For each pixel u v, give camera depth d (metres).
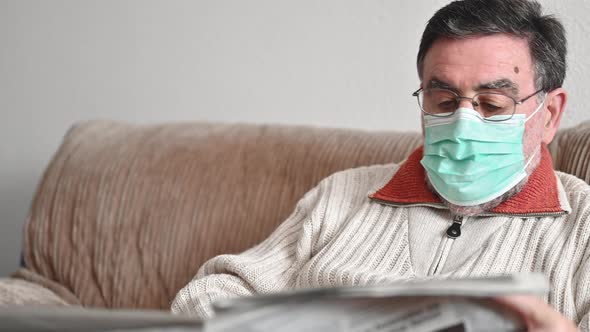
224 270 1.36
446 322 0.71
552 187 1.23
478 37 1.20
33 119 2.49
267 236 1.62
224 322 0.64
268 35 2.09
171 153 1.78
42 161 2.49
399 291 0.63
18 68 2.49
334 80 2.01
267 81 2.11
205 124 1.87
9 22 2.49
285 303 0.63
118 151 1.84
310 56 2.04
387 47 1.92
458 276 1.18
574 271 1.14
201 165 1.73
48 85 2.45
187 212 1.70
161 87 2.28
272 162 1.68
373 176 1.43
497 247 1.20
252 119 2.15
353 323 0.68
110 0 2.33
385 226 1.32
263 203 1.64
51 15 2.42
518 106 1.21
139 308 1.69
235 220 1.65
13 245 2.54
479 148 1.19
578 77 1.66
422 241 1.26
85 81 2.40
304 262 1.36
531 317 0.76
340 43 1.99
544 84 1.24
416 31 1.87
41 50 2.45
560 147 1.45
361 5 1.94
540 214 1.21
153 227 1.71
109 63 2.35
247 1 2.11
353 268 1.26
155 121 2.30
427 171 1.28
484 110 1.21
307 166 1.64
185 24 2.22
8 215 2.54
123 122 1.99
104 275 1.74
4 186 2.54
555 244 1.16
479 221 1.25
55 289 1.74
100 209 1.78
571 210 1.20
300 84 2.06
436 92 1.23
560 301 1.12
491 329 0.73
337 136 1.68
